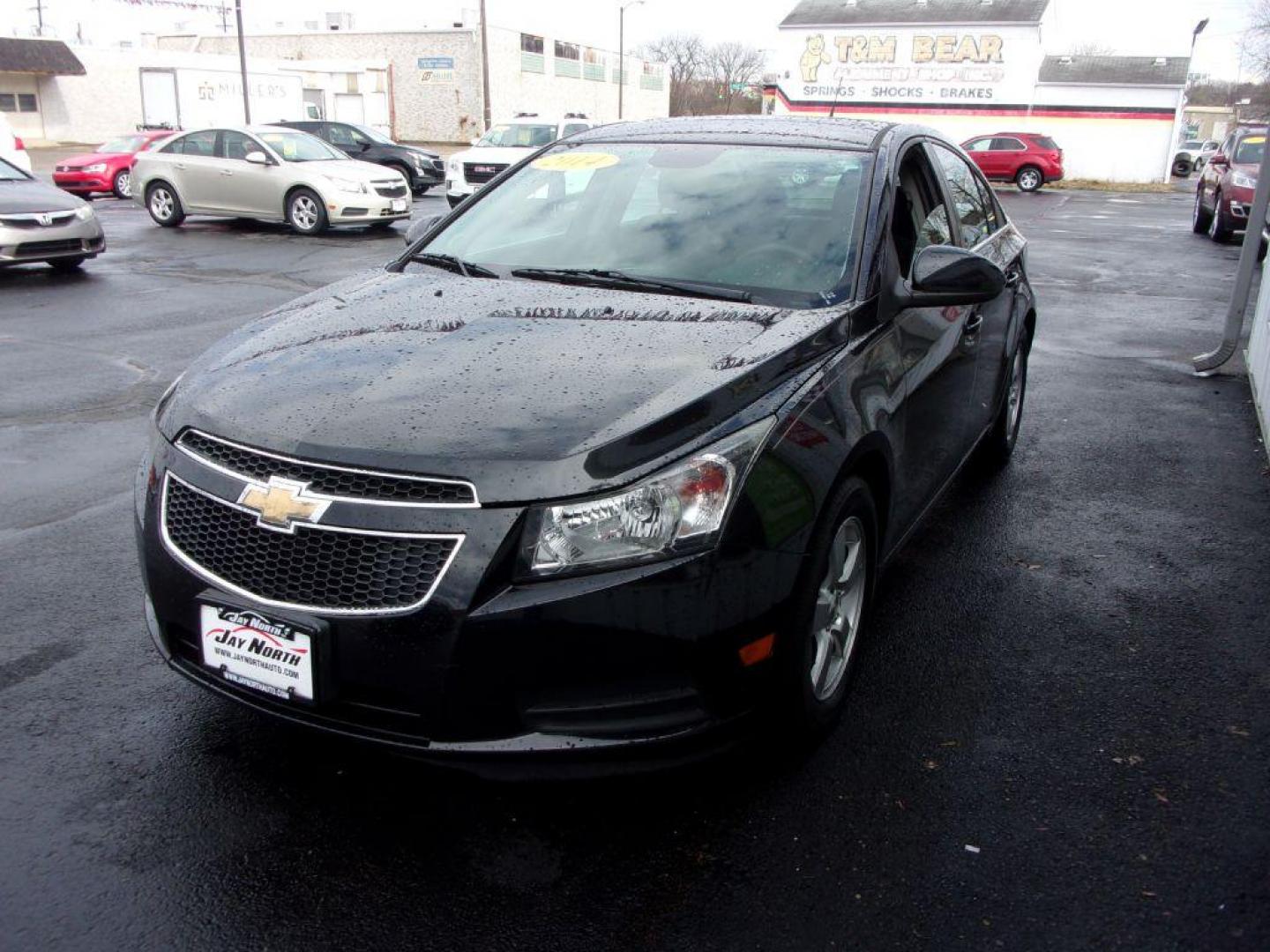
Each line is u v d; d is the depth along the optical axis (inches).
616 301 128.6
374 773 113.7
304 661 95.3
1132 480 219.5
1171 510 201.9
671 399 101.0
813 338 117.0
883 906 95.9
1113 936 92.7
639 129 172.1
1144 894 98.0
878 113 1728.6
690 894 97.0
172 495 106.0
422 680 93.4
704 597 95.6
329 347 116.6
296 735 120.3
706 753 100.3
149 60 1987.0
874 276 131.6
